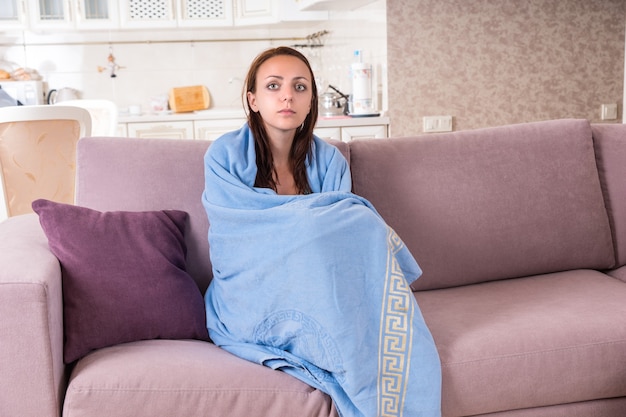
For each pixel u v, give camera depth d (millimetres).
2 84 4789
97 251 1683
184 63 5211
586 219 2168
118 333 1642
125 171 1960
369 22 4078
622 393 1686
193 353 1593
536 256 2127
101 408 1431
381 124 3893
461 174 2119
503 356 1606
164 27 4910
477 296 1979
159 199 1950
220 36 5215
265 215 1652
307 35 5305
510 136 2197
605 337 1662
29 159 2787
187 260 1948
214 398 1467
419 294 2039
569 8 3986
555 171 2176
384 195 2070
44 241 1757
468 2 3865
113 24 4855
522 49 3971
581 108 4105
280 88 1781
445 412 1587
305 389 1518
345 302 1558
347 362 1521
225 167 1802
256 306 1641
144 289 1690
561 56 4023
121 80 5156
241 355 1644
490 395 1604
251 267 1662
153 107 5121
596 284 2004
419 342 1570
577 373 1641
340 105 4281
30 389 1441
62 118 2793
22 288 1415
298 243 1585
